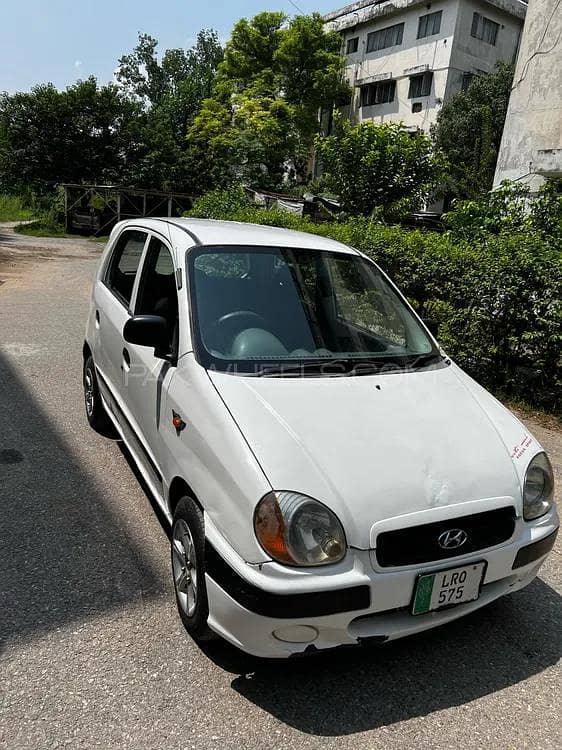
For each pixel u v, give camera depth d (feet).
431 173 38.47
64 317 29.12
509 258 18.58
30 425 15.35
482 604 7.83
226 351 9.14
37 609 8.64
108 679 7.47
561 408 18.65
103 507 11.65
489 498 7.57
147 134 110.32
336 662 8.09
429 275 20.45
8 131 103.91
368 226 25.70
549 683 8.00
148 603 8.95
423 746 6.86
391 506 7.02
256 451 7.24
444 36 95.91
